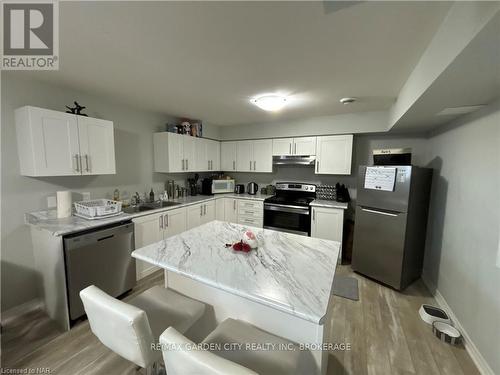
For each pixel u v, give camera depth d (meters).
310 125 3.46
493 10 0.72
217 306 1.41
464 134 2.02
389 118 2.86
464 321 1.84
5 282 1.99
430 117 2.18
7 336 1.81
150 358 0.97
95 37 1.37
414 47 1.42
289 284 1.09
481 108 1.76
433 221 2.66
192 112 3.25
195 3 1.07
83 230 1.96
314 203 3.34
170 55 1.58
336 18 1.17
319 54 1.54
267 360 0.96
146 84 2.14
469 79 1.26
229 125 4.21
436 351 1.71
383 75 1.86
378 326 1.97
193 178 4.13
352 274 2.91
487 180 1.64
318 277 1.16
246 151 4.11
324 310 0.89
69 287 1.86
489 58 1.02
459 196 2.06
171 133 3.25
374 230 2.67
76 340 1.77
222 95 2.44
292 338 1.18
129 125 2.98
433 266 2.57
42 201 2.19
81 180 2.51
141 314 0.90
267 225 3.70
